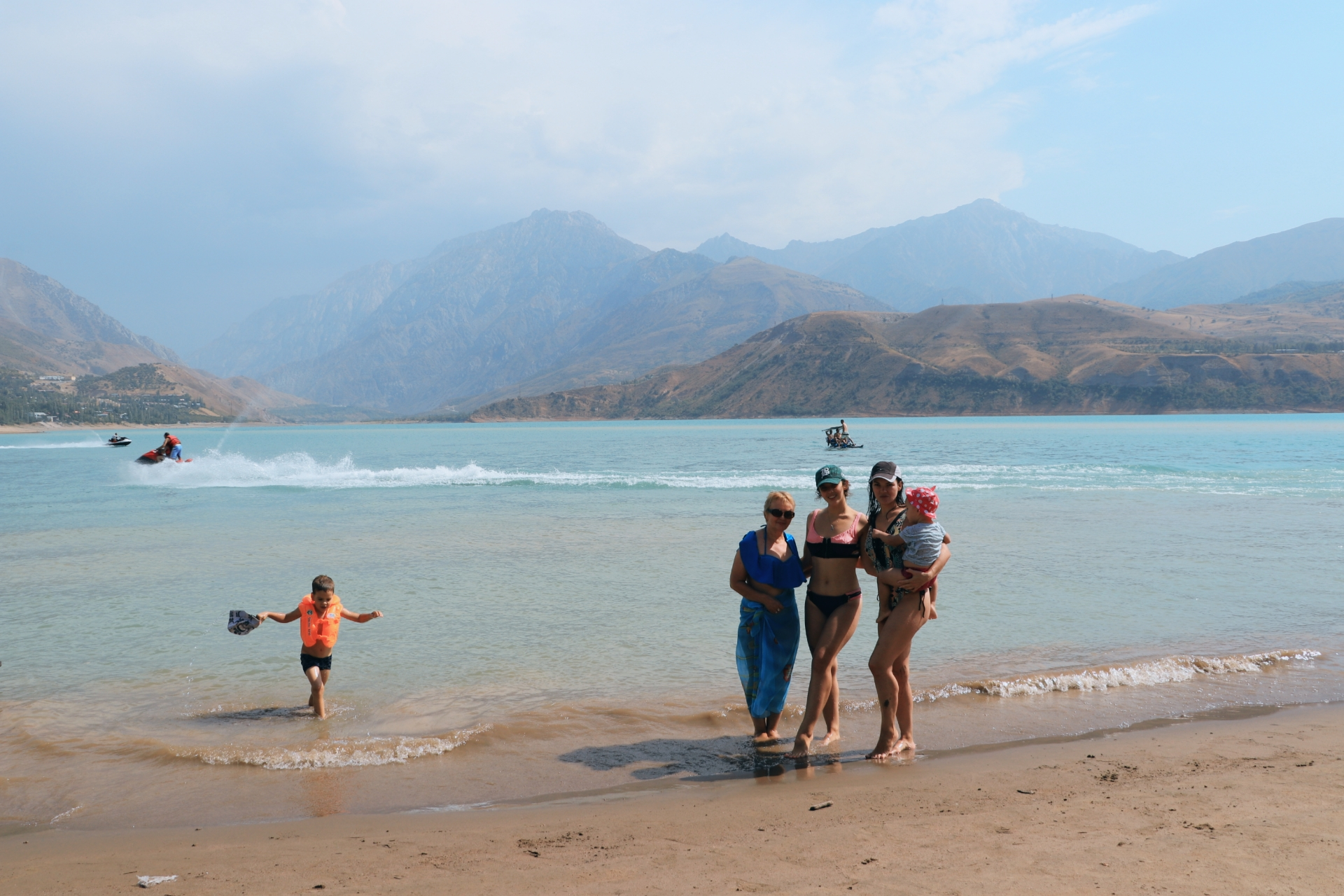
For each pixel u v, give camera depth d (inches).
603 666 324.2
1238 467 1499.8
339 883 151.5
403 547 640.4
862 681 309.1
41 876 158.4
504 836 176.7
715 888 145.6
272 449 3454.7
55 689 301.3
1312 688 292.2
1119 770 213.9
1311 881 142.6
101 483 1413.6
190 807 200.2
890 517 236.5
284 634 384.5
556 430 7539.4
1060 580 487.2
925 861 156.2
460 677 310.5
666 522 797.2
